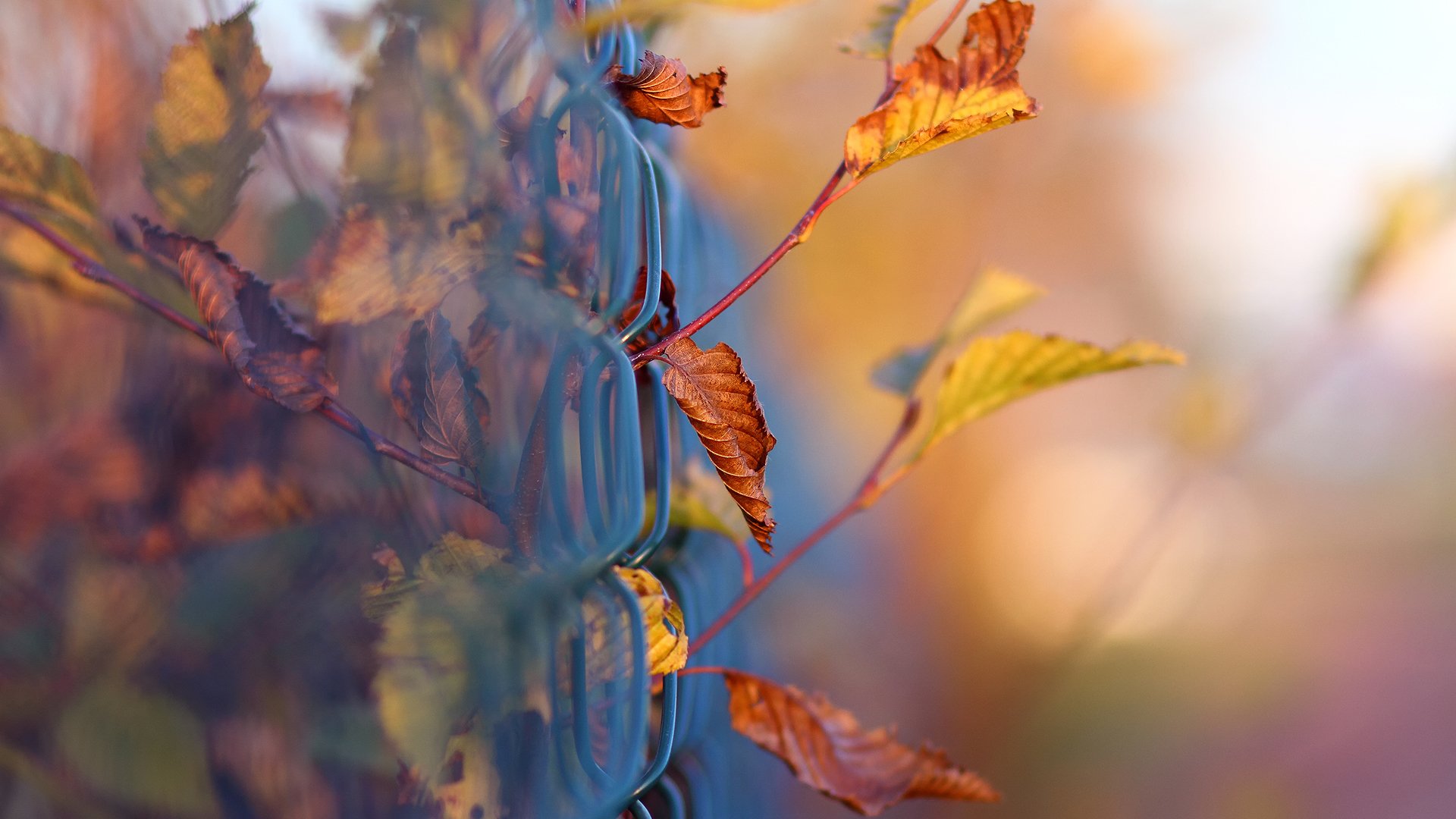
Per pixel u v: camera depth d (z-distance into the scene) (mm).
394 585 794
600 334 775
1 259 834
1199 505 2977
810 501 2166
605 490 787
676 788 873
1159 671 2803
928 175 2926
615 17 761
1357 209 1894
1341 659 3205
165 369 846
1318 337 2758
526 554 780
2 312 842
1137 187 3193
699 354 794
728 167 2064
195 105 818
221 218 822
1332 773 2846
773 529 794
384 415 829
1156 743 2658
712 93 810
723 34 1240
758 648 1535
